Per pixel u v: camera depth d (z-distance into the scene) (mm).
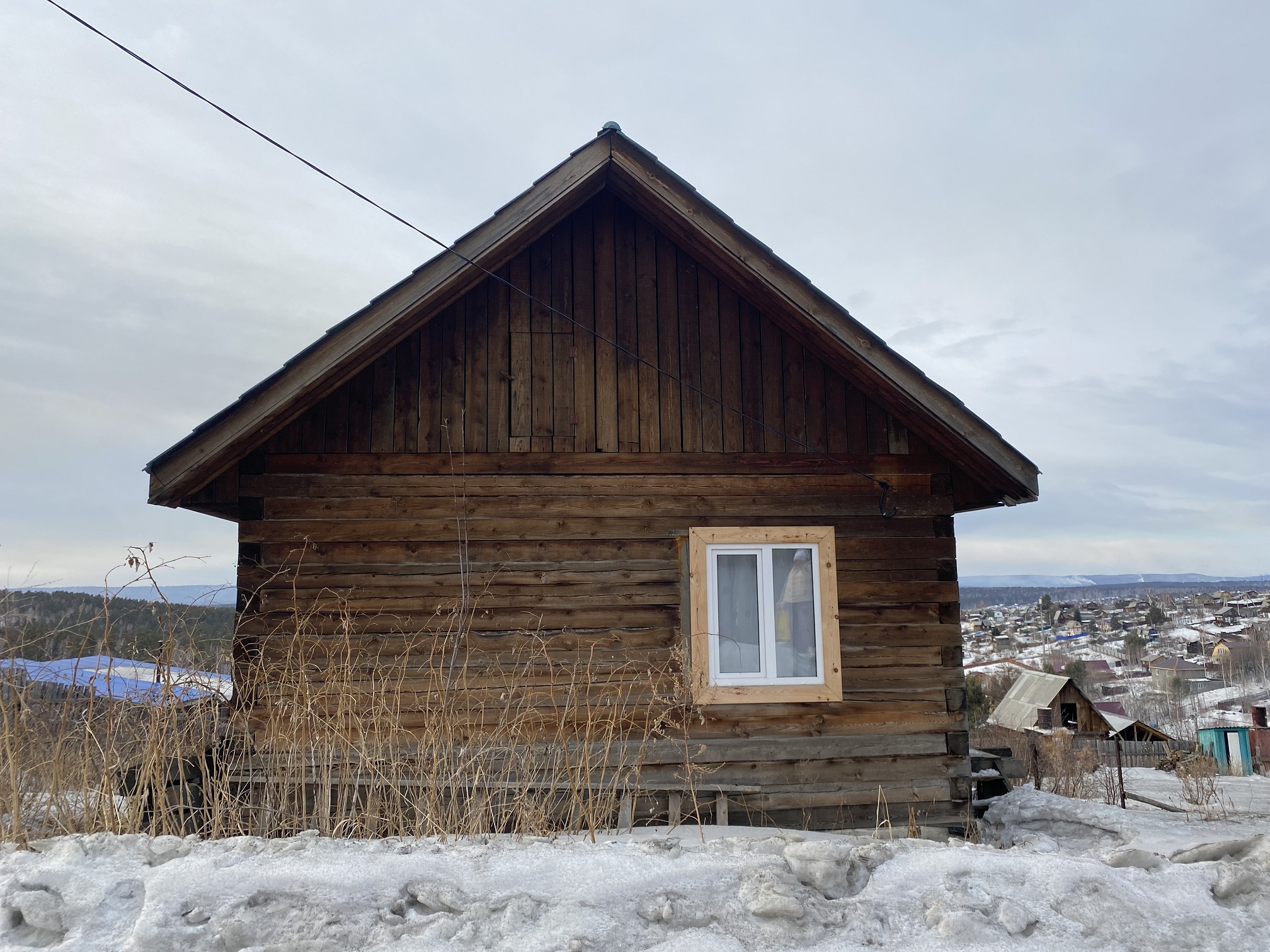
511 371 7848
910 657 7785
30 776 5109
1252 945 3533
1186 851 4391
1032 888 3865
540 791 6375
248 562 7301
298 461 7492
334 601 7301
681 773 7316
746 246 7527
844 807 7457
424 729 6973
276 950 3377
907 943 3523
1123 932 3576
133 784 5277
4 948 3477
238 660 7051
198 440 6832
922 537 8008
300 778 5965
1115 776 16500
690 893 3793
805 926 3600
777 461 7980
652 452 7871
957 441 7797
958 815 7609
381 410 7648
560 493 7688
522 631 7418
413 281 7027
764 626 7711
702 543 7695
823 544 7832
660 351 8055
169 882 3746
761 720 7504
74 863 3939
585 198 8055
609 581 7586
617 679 7395
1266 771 22859
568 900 3719
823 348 7992
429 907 3686
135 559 5262
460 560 7477
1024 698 36188
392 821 5523
